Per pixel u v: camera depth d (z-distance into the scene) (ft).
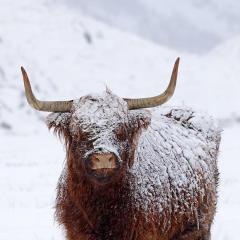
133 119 68.80
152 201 71.46
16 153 279.28
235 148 296.92
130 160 69.41
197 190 77.66
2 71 588.09
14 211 132.36
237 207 139.95
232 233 111.55
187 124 86.63
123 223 70.38
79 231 71.87
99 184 64.90
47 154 274.16
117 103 67.00
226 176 198.18
